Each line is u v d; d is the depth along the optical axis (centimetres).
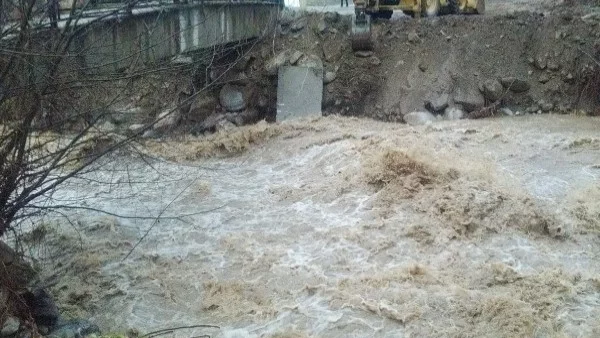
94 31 1179
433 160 1461
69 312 999
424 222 1247
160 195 1481
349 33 2188
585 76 2030
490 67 2088
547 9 2342
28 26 759
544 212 1248
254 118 2108
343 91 2130
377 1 2195
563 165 1540
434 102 2027
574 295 998
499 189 1321
